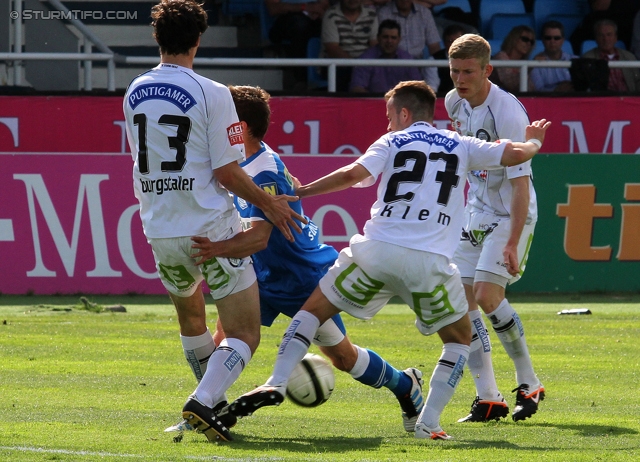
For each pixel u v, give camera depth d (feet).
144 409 60.54
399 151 51.13
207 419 47.67
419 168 50.55
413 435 53.26
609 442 50.98
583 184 140.87
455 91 65.05
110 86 144.46
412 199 50.03
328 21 163.32
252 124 52.21
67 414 58.03
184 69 48.42
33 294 134.62
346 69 164.45
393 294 51.98
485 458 45.21
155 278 137.18
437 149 51.21
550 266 141.59
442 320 51.03
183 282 50.24
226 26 185.16
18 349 89.66
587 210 140.97
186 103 47.24
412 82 53.67
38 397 64.80
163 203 47.88
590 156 140.56
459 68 60.95
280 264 55.01
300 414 61.05
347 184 51.55
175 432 51.67
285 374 49.78
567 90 159.74
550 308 126.41
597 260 141.69
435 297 50.19
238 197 52.70
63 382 71.77
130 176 135.64
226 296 49.60
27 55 140.87
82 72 168.25
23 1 154.20
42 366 79.71
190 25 48.65
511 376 78.69
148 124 47.57
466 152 51.90
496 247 61.52
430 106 53.52
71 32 155.02
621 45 175.73
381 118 142.61
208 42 184.24
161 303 128.47
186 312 52.60
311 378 54.29
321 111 142.10
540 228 140.97
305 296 55.47
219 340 57.98
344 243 137.59
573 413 62.13
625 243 141.49
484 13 183.73
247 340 49.78
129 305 126.31
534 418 60.29
